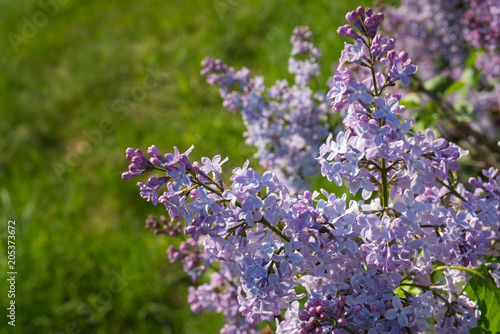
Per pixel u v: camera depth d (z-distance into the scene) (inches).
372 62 70.5
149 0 394.9
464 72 149.6
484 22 135.4
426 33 173.0
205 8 357.4
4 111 333.4
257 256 71.2
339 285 72.7
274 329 105.3
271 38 298.0
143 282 198.8
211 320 182.4
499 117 153.9
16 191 253.4
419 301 72.5
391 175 75.4
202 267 110.3
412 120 68.5
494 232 76.1
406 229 69.4
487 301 77.1
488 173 75.7
